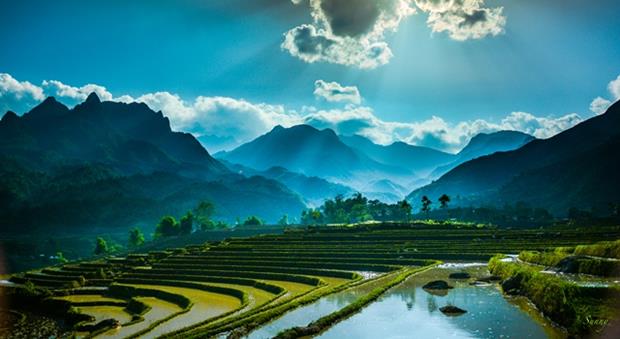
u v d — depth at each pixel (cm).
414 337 4659
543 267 8475
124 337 6788
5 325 9512
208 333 5509
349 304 6375
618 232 14112
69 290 12688
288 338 4922
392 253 13512
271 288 10125
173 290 11262
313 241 17425
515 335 4456
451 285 7856
